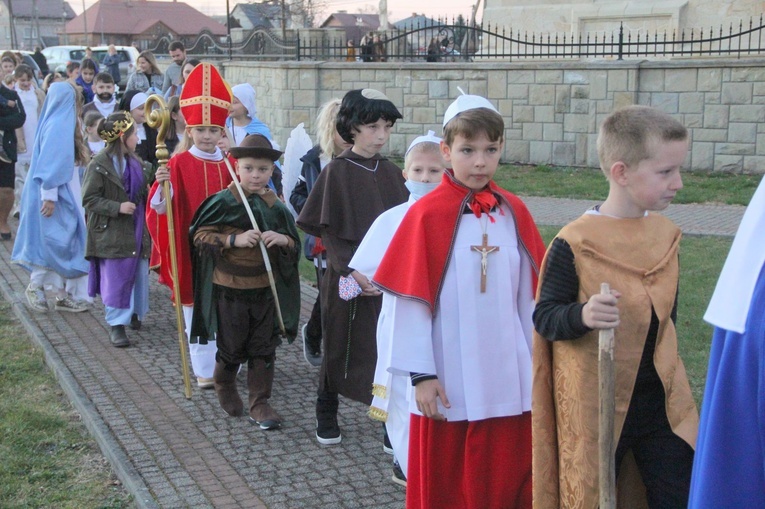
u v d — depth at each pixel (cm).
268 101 1770
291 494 411
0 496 422
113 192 642
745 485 216
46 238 720
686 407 274
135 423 498
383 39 1714
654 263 271
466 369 313
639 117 264
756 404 211
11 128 992
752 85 1291
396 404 373
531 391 306
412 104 1578
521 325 324
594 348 268
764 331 207
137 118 864
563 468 277
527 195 1229
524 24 1734
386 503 403
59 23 9631
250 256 481
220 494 410
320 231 439
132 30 7988
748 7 1509
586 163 1438
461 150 314
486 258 314
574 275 271
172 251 532
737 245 215
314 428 493
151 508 394
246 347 492
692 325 628
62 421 515
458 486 324
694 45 1544
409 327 308
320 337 567
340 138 485
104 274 646
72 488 431
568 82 1428
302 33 1920
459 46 1592
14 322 737
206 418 507
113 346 649
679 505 273
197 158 556
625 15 1620
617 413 268
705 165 1341
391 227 375
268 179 489
